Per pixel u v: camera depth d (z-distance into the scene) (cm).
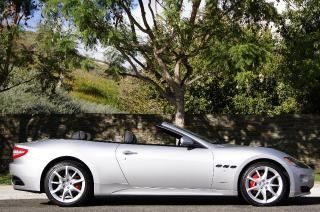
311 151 1806
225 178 898
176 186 902
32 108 2364
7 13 1517
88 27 1266
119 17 1384
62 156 898
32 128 1827
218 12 1416
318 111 2025
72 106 2581
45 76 1633
